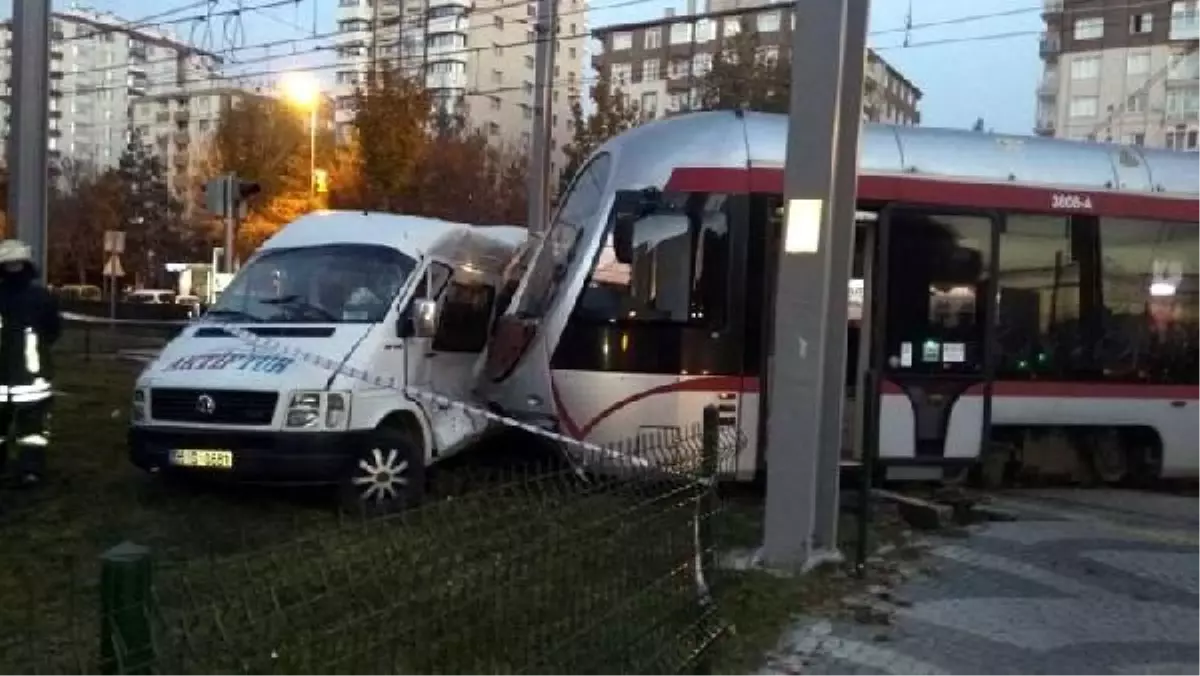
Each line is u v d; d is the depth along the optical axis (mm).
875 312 11188
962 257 11453
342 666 3014
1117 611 7613
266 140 42031
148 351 26859
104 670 2439
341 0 63094
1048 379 11648
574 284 10555
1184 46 69688
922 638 6902
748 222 10688
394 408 9703
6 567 7297
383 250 10547
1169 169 12344
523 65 82062
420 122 31344
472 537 3850
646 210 10492
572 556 4078
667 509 4973
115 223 62125
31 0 15281
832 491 8570
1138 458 12250
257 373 9250
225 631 2805
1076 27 73938
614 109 34656
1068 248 11820
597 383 10414
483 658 3523
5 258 9859
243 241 39656
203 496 9719
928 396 11281
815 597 7602
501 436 11109
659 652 4754
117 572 2455
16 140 15336
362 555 3537
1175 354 12078
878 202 11258
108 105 106188
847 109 8508
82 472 10672
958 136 11844
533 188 19891
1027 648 6801
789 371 8312
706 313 10523
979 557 8891
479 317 11438
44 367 10023
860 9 8484
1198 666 6574
